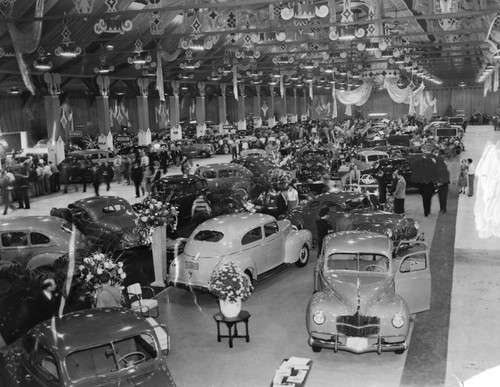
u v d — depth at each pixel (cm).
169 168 3766
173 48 3047
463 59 4625
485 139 4775
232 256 1108
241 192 1961
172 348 879
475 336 887
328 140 3916
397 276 926
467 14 1780
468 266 1267
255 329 952
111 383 617
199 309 1060
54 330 657
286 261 1266
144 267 1380
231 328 895
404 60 3603
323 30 3331
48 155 3238
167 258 1375
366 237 998
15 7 1742
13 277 1011
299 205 1670
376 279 896
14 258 1162
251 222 1176
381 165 2297
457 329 917
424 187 1844
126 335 653
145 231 1202
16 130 3984
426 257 942
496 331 903
